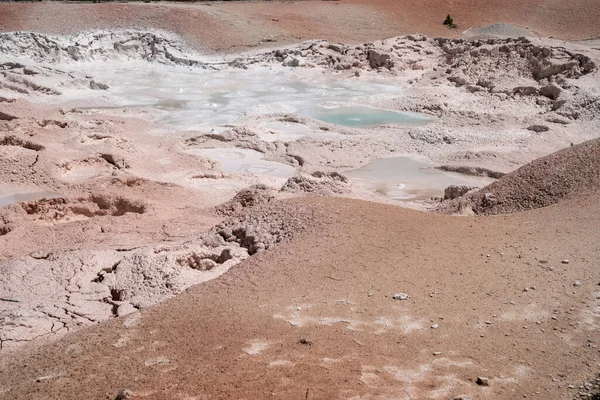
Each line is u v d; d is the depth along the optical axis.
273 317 7.12
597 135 23.16
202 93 30.91
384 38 40.47
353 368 5.93
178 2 48.62
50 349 6.88
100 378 5.97
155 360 6.25
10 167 16.84
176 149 20.47
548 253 8.60
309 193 14.51
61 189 15.90
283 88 32.41
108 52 38.88
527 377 5.73
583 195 11.21
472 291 7.62
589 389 5.42
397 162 20.70
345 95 30.86
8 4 42.88
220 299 7.78
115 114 25.42
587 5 43.75
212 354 6.28
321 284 8.00
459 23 43.53
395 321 6.93
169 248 10.43
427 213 10.88
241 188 16.97
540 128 23.70
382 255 8.81
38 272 9.62
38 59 36.53
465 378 5.75
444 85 32.16
